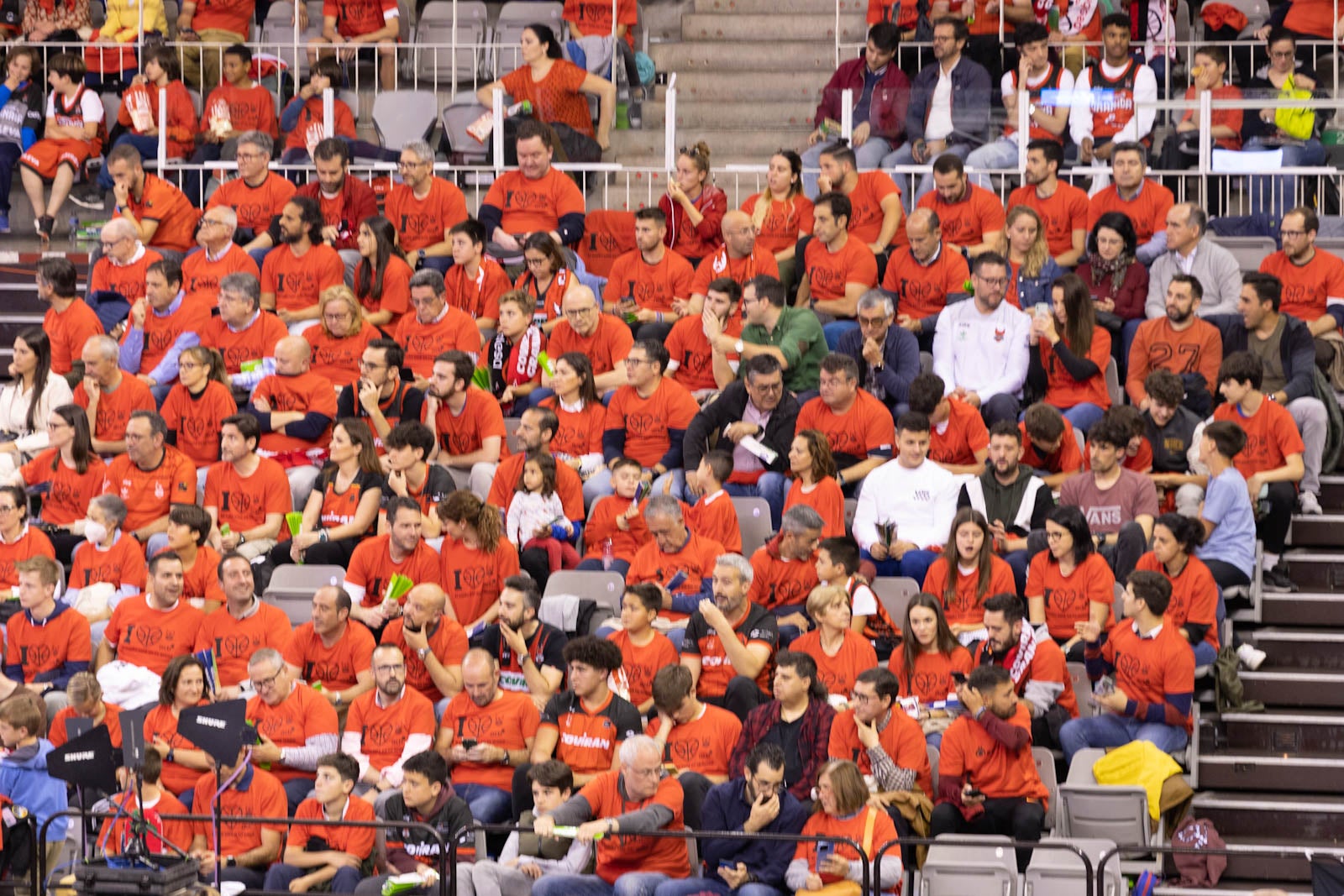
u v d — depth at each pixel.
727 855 23.28
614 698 25.67
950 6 40.59
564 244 36.69
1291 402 30.73
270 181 37.88
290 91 43.03
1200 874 24.48
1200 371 31.55
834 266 34.62
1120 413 29.25
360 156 39.41
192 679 26.03
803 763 24.78
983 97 37.41
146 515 31.34
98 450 32.81
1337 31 38.62
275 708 26.19
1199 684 27.36
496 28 44.28
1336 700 27.44
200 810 24.47
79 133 41.09
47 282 34.72
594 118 40.88
